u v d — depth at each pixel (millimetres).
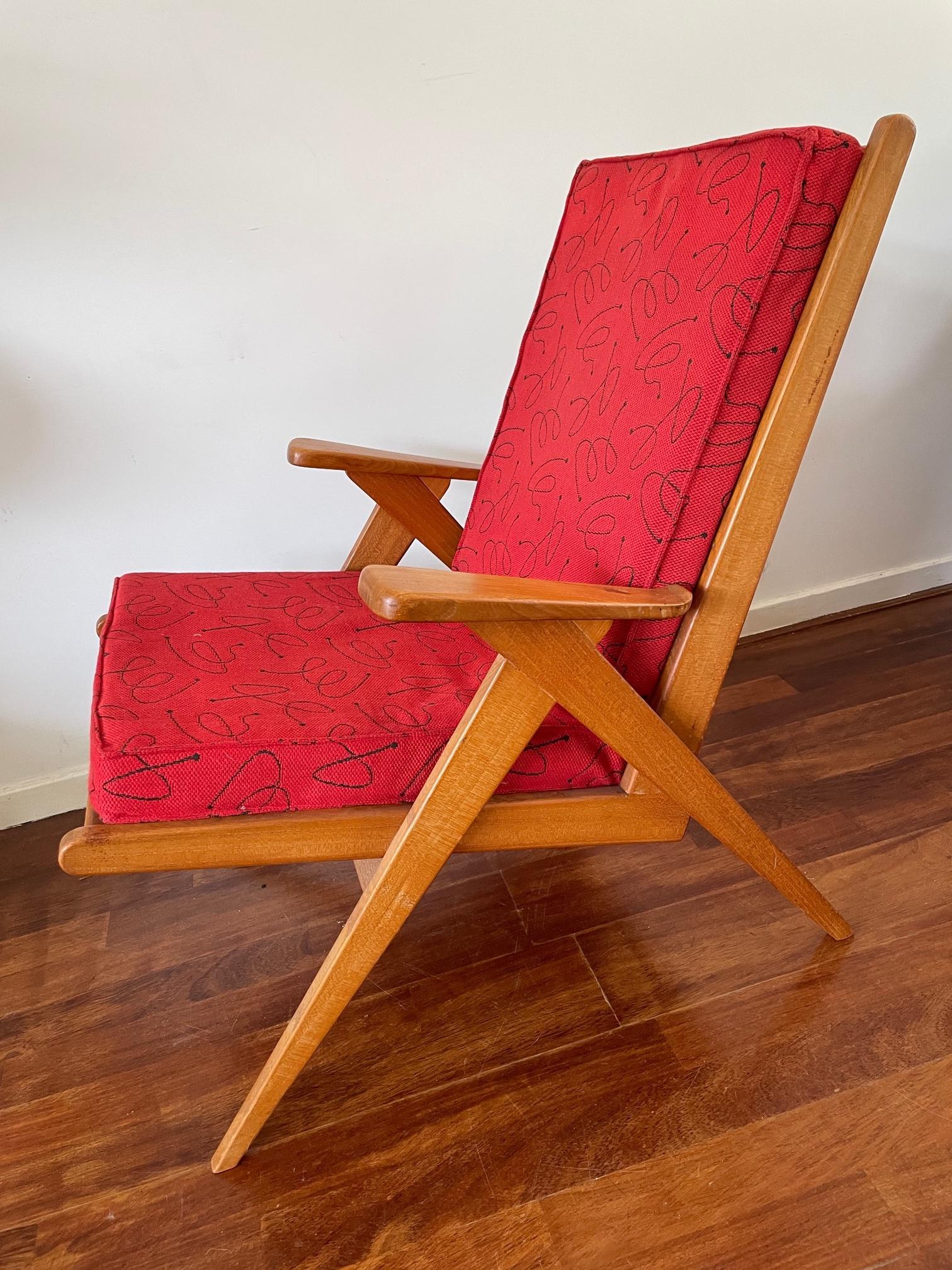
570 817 886
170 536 1396
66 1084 978
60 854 746
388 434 1473
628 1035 1012
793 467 817
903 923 1148
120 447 1310
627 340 959
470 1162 881
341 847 820
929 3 1495
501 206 1383
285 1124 928
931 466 1938
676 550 854
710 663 875
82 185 1158
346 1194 857
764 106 1485
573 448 1019
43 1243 823
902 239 1660
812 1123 902
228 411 1352
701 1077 956
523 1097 945
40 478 1277
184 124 1174
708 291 833
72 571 1350
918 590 2066
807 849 1286
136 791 758
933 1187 840
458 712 866
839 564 1967
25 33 1070
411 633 1062
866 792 1398
